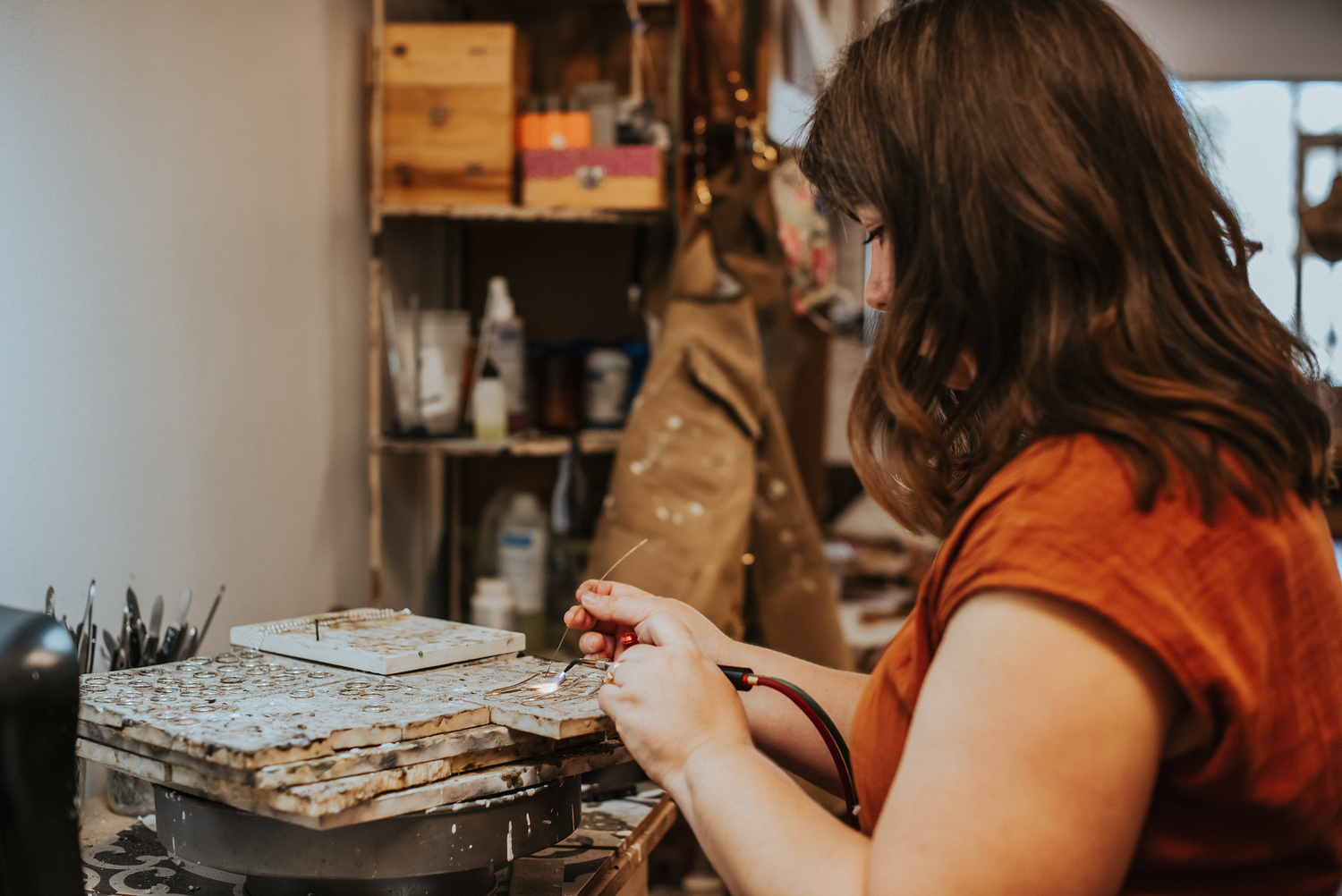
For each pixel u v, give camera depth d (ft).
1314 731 1.95
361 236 6.20
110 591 4.12
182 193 4.49
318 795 2.08
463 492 7.35
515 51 6.08
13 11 3.56
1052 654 1.71
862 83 2.23
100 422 4.03
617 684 2.32
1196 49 12.33
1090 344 1.94
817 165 2.45
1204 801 1.88
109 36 4.01
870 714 2.21
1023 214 1.96
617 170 6.06
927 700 1.84
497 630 3.20
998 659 1.74
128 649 3.55
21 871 2.01
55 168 3.76
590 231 7.23
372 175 5.91
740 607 5.94
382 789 2.24
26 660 2.02
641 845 3.19
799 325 7.78
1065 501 1.80
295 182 5.43
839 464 11.32
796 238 6.85
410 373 6.06
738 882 1.99
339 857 2.31
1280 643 1.88
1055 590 1.72
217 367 4.78
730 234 6.57
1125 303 1.95
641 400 6.07
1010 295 2.04
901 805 1.79
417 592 7.02
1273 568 1.87
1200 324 1.98
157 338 4.35
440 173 5.99
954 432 2.25
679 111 6.21
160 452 4.40
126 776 3.48
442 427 6.10
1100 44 2.02
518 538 6.56
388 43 5.96
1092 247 1.94
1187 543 1.77
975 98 2.03
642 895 3.46
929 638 2.04
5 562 3.60
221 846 2.37
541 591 6.61
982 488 2.06
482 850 2.42
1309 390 2.05
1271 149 12.38
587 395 6.70
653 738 2.20
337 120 5.88
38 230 3.71
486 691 2.65
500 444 5.97
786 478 6.36
